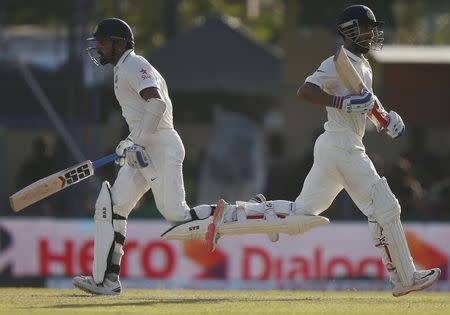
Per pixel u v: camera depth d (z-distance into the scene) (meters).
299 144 57.94
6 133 56.91
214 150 55.12
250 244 44.78
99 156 51.75
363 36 27.05
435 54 58.84
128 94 27.59
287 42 56.94
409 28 71.56
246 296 29.50
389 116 27.09
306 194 27.33
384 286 44.75
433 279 27.48
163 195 27.62
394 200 26.95
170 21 69.94
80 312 22.59
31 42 55.56
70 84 52.12
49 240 45.50
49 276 45.44
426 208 50.91
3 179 54.09
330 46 56.88
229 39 56.56
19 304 24.92
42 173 51.25
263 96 57.56
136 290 33.72
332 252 44.84
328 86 26.61
